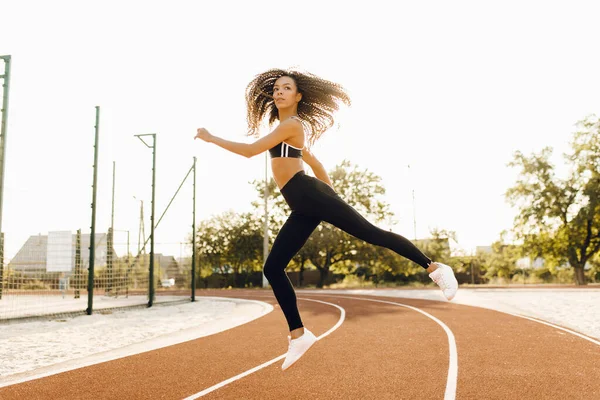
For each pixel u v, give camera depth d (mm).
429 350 7000
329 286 38812
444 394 4602
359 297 20641
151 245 16562
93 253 13578
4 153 11344
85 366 6129
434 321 10727
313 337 3129
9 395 4734
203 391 4832
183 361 6434
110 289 20578
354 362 6188
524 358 6332
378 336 8516
